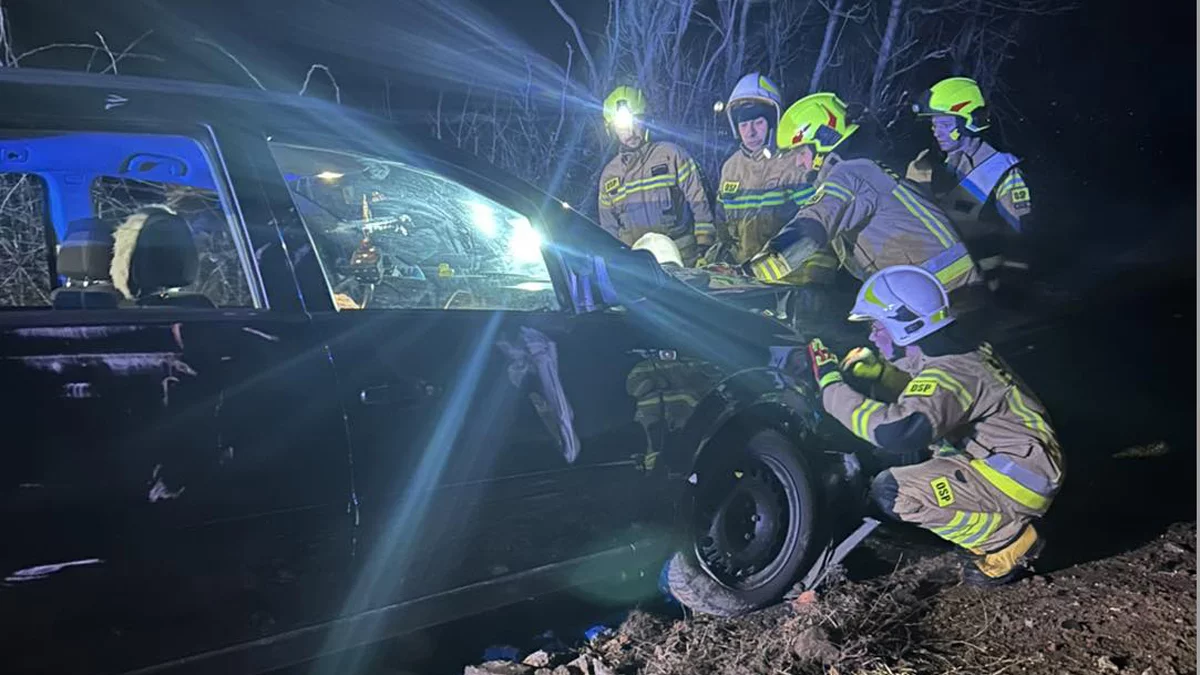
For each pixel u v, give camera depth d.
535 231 3.34
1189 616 3.62
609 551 3.38
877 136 10.23
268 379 2.62
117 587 2.40
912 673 3.21
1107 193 15.47
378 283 4.12
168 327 2.51
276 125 2.88
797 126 4.47
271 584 2.65
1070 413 6.33
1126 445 5.75
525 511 3.14
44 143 2.91
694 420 3.52
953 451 3.92
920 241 4.12
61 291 2.56
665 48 10.29
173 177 3.22
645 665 3.30
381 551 2.84
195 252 2.98
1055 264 11.05
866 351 4.23
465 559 3.04
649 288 3.53
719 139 9.98
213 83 2.85
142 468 2.42
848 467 3.99
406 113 9.15
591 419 3.26
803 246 4.04
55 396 2.32
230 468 2.54
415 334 2.93
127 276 2.87
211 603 2.55
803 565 3.84
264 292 2.72
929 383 3.70
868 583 3.95
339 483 2.73
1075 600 3.78
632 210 6.00
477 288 4.24
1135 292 10.23
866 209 4.14
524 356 3.12
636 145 6.00
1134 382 7.01
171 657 2.51
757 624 3.66
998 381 3.80
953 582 3.99
